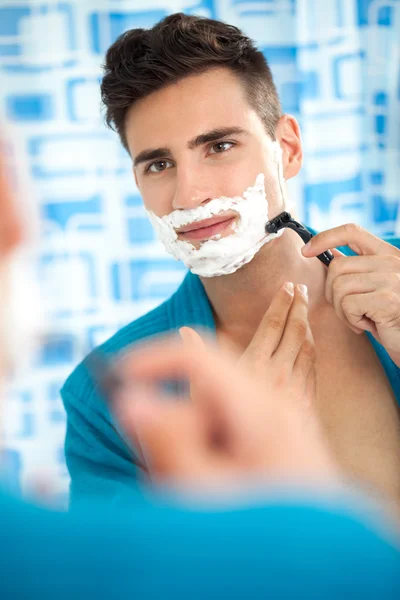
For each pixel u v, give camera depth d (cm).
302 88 171
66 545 18
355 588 18
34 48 168
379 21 170
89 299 173
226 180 91
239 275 96
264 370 75
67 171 171
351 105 172
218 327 102
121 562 18
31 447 172
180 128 91
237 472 25
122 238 173
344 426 94
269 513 19
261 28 168
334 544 19
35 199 20
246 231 92
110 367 29
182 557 18
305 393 77
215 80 92
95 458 96
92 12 167
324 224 174
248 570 18
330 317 100
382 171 174
